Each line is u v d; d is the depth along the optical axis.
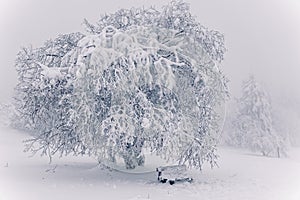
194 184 15.22
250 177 17.91
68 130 17.17
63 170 18.78
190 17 17.88
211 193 13.31
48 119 18.00
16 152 28.66
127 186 14.63
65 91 16.38
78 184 14.87
